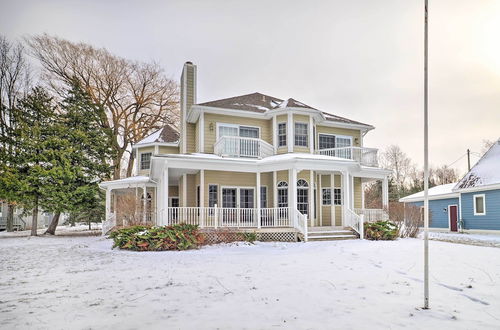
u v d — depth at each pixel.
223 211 16.19
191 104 19.17
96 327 3.86
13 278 7.02
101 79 31.56
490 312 4.32
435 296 5.14
